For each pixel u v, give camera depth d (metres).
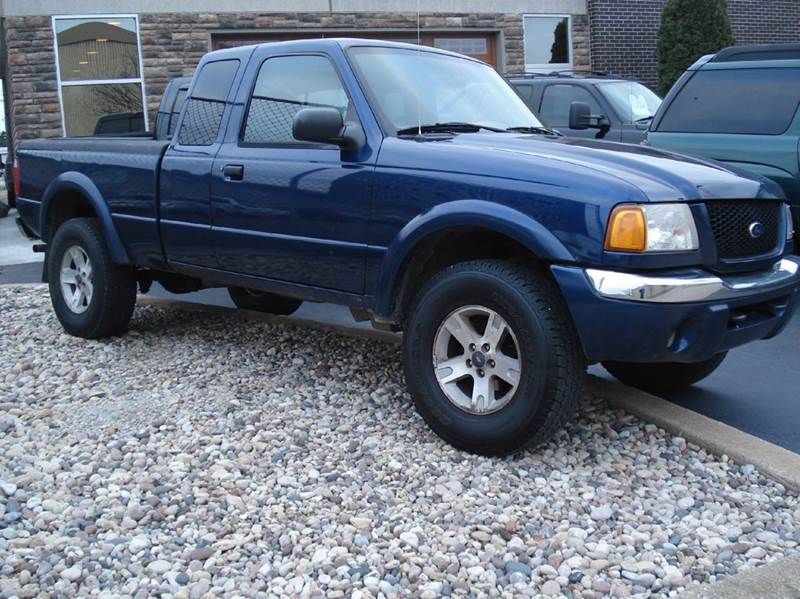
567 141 4.32
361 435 4.19
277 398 4.73
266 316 6.61
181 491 3.57
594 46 16.53
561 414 3.67
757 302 3.79
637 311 3.46
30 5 13.88
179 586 2.87
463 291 3.85
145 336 6.16
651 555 3.03
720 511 3.40
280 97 4.83
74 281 6.12
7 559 3.03
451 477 3.69
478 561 3.01
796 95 6.59
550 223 3.61
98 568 2.98
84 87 14.28
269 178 4.66
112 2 14.12
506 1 15.98
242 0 14.62
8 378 5.23
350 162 4.31
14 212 17.23
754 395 4.89
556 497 3.51
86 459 3.93
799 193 6.42
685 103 7.16
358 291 4.38
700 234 3.62
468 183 3.85
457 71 5.05
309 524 3.28
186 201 5.19
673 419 4.21
